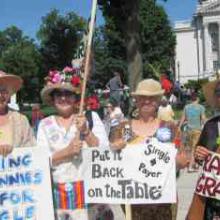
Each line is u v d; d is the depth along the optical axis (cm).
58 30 6931
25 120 604
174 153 587
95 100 711
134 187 594
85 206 601
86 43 636
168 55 7850
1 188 580
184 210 973
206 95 589
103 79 7050
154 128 603
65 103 607
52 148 602
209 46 11444
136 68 2086
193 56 11638
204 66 11475
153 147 591
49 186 582
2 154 578
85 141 603
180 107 4012
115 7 2053
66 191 596
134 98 629
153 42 7681
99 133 616
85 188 600
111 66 7025
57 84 600
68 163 596
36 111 2362
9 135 587
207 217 563
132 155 594
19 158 580
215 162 554
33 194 582
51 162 596
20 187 581
